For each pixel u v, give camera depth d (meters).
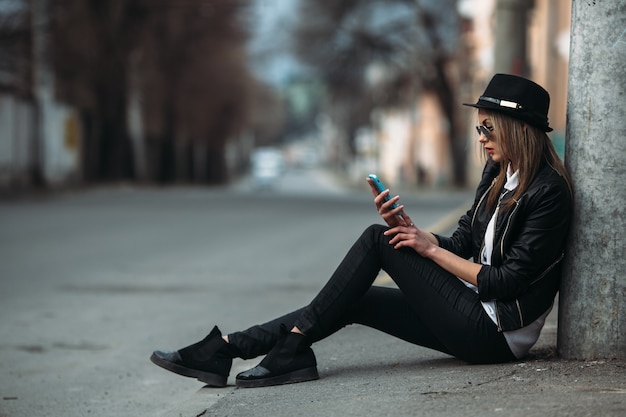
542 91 4.83
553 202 4.79
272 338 5.20
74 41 43.19
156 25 51.75
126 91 50.72
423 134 72.12
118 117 49.88
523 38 15.44
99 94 48.53
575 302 4.90
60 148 50.03
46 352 7.81
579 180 4.87
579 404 3.93
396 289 5.24
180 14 53.28
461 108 52.69
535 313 4.91
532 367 4.80
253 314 9.68
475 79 45.94
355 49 52.66
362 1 51.88
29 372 7.03
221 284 12.24
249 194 47.38
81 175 53.75
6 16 37.59
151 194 44.75
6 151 42.78
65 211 27.88
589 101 4.82
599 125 4.79
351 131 90.69
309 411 4.22
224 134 84.12
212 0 53.31
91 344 8.15
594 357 4.86
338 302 5.05
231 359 5.24
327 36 52.44
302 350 5.10
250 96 80.81
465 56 47.88
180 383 6.66
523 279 4.84
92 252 16.45
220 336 5.25
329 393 4.65
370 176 5.00
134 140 60.78
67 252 16.42
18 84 41.94
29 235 19.62
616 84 4.75
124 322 9.28
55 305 10.45
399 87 56.25
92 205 31.72
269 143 167.25
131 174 57.94
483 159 5.23
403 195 48.09
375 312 5.14
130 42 47.94
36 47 40.78
